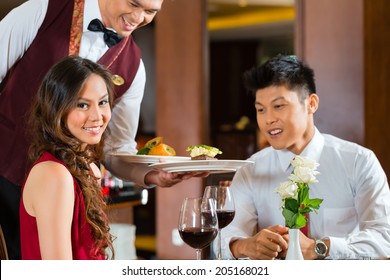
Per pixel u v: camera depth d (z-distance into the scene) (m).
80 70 2.18
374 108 5.74
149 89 9.65
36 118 2.22
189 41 6.91
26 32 2.83
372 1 5.71
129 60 3.05
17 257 2.83
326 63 5.91
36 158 2.19
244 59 11.80
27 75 2.83
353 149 2.80
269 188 2.85
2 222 2.80
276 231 2.36
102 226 2.21
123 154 2.97
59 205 2.04
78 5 2.85
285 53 2.76
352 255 2.48
